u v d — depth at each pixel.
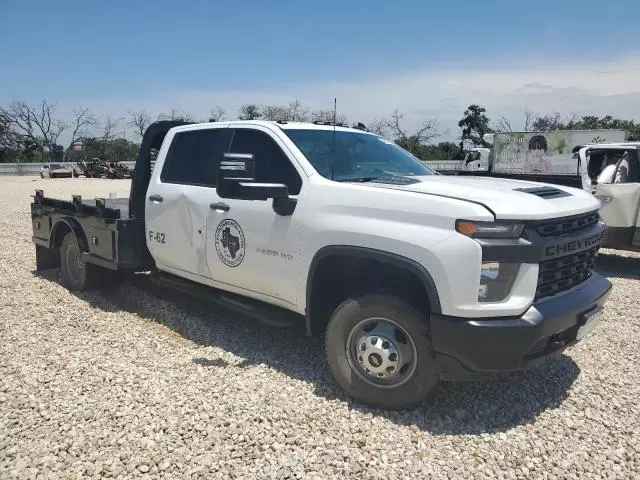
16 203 19.58
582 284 3.89
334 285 4.20
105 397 3.93
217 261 4.80
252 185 3.84
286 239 4.16
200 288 5.32
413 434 3.48
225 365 4.54
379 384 3.74
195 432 3.47
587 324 3.79
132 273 6.96
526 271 3.32
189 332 5.42
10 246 10.10
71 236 6.72
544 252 3.38
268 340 5.10
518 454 3.28
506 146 26.94
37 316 5.82
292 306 4.27
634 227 8.38
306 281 4.07
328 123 5.16
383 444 3.36
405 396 3.66
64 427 3.51
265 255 4.34
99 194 23.67
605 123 48.66
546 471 3.12
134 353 4.80
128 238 5.79
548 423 3.64
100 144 69.88
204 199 4.89
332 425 3.57
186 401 3.87
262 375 4.32
